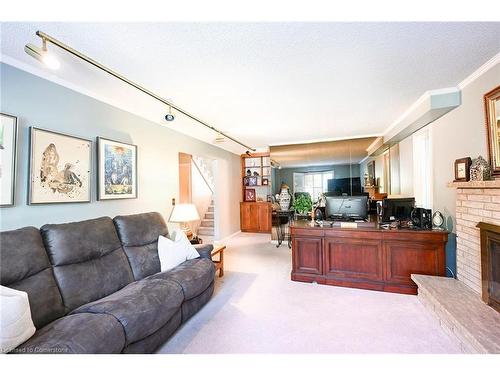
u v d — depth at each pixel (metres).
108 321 1.47
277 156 5.86
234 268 3.87
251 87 2.58
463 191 2.45
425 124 3.44
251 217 7.14
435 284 2.44
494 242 1.96
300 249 3.31
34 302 1.55
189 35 1.67
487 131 2.17
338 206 3.50
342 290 2.98
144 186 3.40
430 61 2.11
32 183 2.04
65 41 1.73
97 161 2.67
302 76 2.34
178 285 2.11
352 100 3.02
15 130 1.94
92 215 2.61
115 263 2.24
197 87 2.56
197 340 1.99
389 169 4.86
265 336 2.04
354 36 1.71
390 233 2.89
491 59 2.09
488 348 1.48
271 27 1.59
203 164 7.21
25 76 2.04
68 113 2.38
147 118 3.48
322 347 1.88
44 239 1.86
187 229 3.90
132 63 2.05
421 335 2.01
